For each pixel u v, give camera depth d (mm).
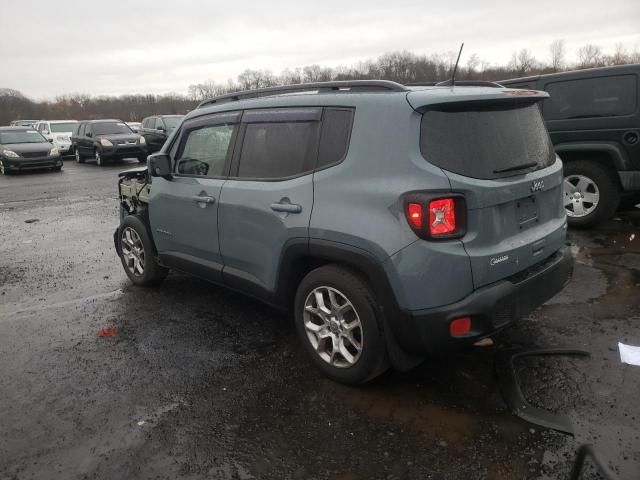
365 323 3016
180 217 4387
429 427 2814
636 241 6000
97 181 15383
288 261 3408
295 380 3377
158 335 4180
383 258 2826
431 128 2809
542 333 3818
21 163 17547
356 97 3123
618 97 6074
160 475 2568
